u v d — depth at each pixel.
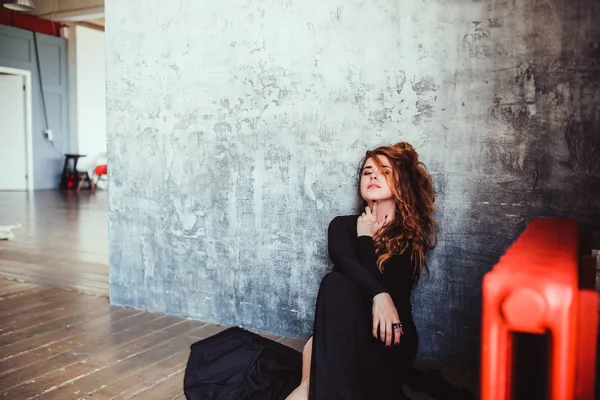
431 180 2.58
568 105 2.31
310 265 2.97
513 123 2.42
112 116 3.51
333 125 2.82
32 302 3.75
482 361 0.75
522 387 1.12
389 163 2.38
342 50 2.76
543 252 0.94
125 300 3.62
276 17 2.93
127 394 2.34
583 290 0.89
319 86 2.84
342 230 2.36
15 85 12.83
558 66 2.31
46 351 2.84
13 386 2.42
